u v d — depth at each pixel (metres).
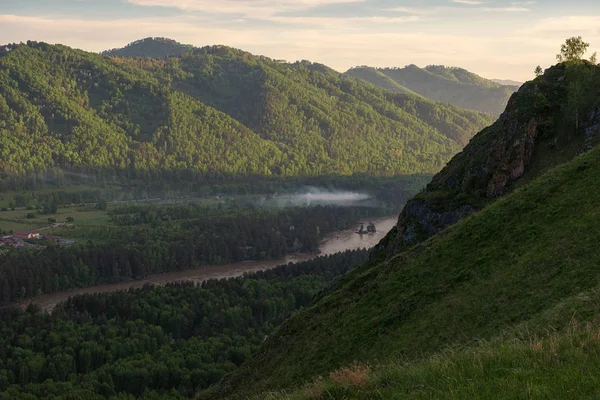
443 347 27.75
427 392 13.15
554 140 57.47
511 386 11.95
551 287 26.36
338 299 47.12
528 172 55.84
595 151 38.44
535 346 14.25
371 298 41.16
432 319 31.75
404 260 44.03
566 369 12.20
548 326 19.72
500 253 34.22
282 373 41.62
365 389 15.03
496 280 30.97
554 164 54.50
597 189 33.75
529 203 37.41
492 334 25.50
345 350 36.75
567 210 33.66
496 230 37.25
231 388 47.56
